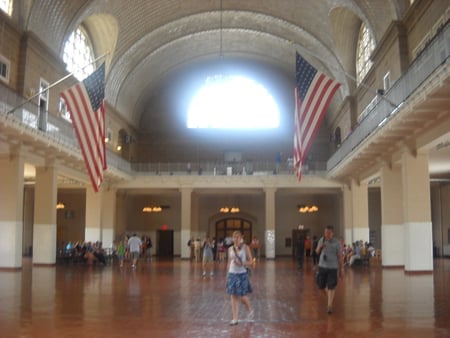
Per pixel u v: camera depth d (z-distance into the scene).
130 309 9.05
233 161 35.19
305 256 30.27
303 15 26.66
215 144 36.47
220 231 36.69
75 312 8.66
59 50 22.06
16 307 9.20
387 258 20.12
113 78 28.69
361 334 6.77
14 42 18.83
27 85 19.45
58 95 22.52
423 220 17.08
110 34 26.92
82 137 14.55
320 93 14.36
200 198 36.75
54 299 10.37
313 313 8.61
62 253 24.50
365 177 24.50
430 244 17.05
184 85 36.94
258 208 36.38
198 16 28.81
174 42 31.06
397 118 15.54
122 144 32.62
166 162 36.34
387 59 19.92
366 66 24.45
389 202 20.14
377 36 20.66
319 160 35.44
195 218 34.16
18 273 17.42
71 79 23.72
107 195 30.00
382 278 15.34
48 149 20.55
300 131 14.51
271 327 7.32
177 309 9.09
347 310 8.91
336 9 23.88
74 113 14.32
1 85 16.91
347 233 28.83
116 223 31.36
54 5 20.28
